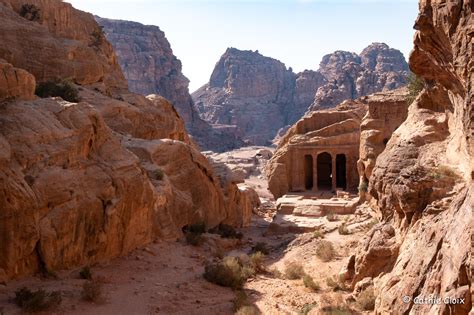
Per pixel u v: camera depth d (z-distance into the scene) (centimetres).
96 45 5806
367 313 2012
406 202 2002
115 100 4441
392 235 2188
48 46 4388
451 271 1391
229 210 4494
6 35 4128
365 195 4319
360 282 2186
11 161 2166
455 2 1577
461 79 1633
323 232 3600
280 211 4600
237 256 2995
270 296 2358
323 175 6325
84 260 2444
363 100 6359
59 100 2766
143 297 2170
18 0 4869
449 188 1905
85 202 2430
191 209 3703
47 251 2198
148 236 2997
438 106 2531
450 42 1647
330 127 5775
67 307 1917
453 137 2181
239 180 4747
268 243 3772
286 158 5788
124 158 2875
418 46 2030
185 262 2866
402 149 2336
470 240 1289
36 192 2175
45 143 2381
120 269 2530
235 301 2200
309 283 2492
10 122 2320
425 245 1681
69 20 5447
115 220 2616
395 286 1758
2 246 2014
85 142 2630
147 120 4659
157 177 3394
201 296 2283
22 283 2069
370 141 4350
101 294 2114
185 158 3925
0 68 2564
